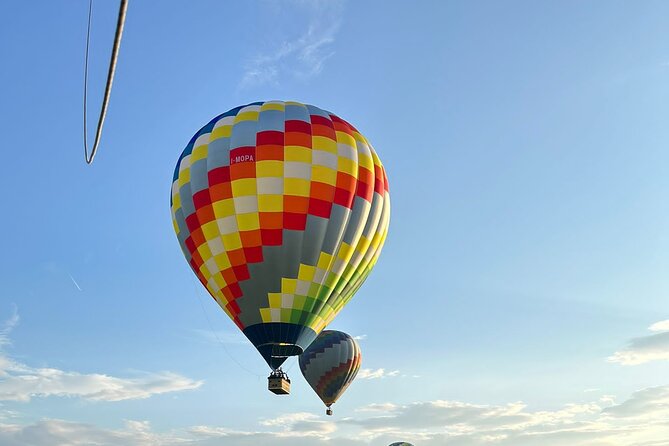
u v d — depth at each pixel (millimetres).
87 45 10203
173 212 36312
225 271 34031
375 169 36406
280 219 33562
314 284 34000
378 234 36125
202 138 35938
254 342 34656
